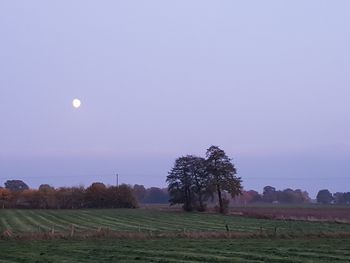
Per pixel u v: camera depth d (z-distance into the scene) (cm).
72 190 13738
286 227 6994
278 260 3011
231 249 3691
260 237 4906
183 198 12569
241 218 9350
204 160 12381
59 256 3269
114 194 13850
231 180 11981
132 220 8994
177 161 12694
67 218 9400
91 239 4725
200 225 7725
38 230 6781
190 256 3203
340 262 2900
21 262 2972
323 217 9094
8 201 13312
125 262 2908
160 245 4066
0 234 5003
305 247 3847
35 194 13450
